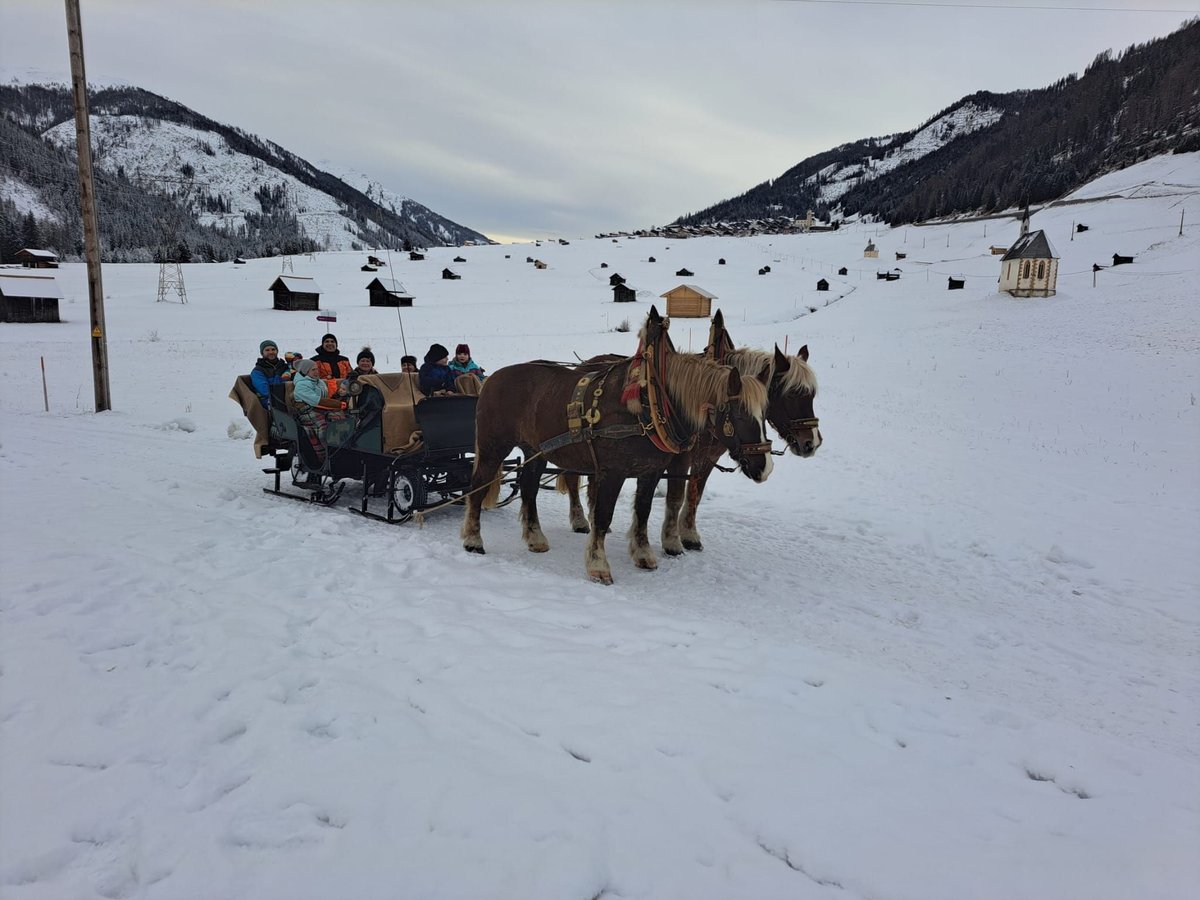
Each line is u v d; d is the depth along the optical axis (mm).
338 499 8914
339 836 2520
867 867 2375
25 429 13281
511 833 2531
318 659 4023
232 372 24188
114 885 2309
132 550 5891
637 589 6043
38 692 3498
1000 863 2395
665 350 5871
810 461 12477
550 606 4992
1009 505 9523
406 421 7531
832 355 28891
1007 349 27234
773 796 2760
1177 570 7023
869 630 5285
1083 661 4891
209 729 3207
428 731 3236
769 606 5730
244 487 9422
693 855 2449
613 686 3682
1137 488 10531
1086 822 2660
